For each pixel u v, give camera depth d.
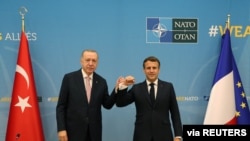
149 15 2.70
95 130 2.15
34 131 2.41
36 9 2.63
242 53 2.76
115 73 2.69
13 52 2.63
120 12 2.69
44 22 2.64
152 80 2.22
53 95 2.66
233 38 2.75
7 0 2.61
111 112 2.70
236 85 2.60
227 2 2.74
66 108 2.20
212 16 2.74
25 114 2.41
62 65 2.66
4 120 2.63
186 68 2.73
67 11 2.65
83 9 2.66
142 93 2.19
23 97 2.42
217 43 2.75
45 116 2.66
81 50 2.66
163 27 2.71
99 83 2.22
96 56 2.20
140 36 2.70
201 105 2.75
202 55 2.74
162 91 2.20
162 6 2.71
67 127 2.15
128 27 2.69
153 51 2.71
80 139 2.11
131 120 2.71
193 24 2.73
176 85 2.73
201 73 2.74
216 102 2.53
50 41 2.65
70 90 2.16
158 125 2.13
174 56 2.72
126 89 2.16
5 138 2.52
